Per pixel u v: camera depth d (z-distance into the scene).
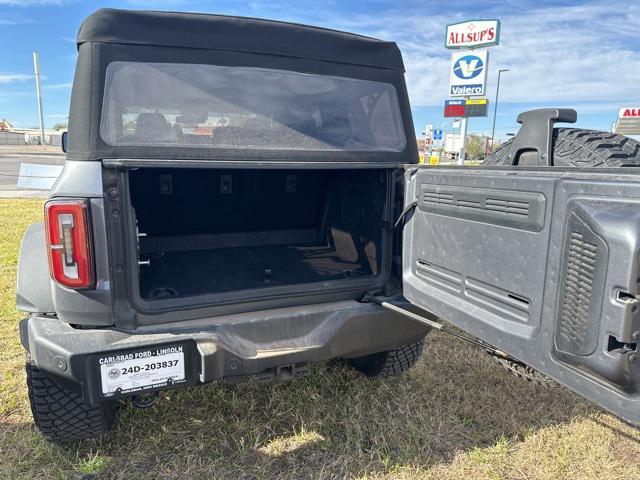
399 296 2.47
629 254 1.29
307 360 2.18
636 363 1.35
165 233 3.36
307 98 2.37
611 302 1.35
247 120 2.22
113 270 1.90
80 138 1.90
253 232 3.59
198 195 3.29
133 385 1.90
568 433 2.65
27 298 2.05
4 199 11.47
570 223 1.49
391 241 2.50
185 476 2.26
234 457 2.40
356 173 2.99
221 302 2.12
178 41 2.09
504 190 1.75
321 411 2.79
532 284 1.66
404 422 2.72
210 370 1.95
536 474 2.34
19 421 2.62
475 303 1.94
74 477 2.23
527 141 2.38
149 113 2.02
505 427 2.70
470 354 3.56
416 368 3.33
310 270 2.95
